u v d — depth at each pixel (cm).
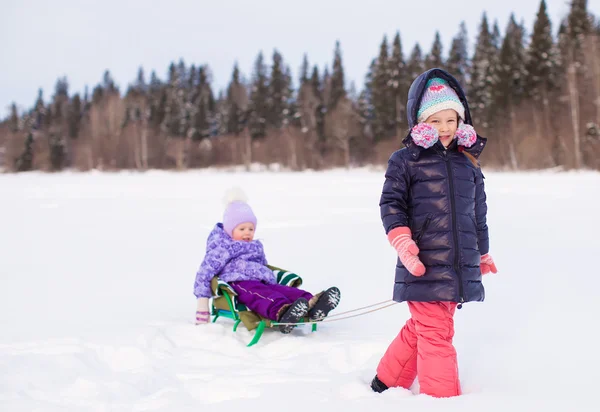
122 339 312
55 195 1677
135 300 438
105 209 1209
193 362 287
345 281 489
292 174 4066
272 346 312
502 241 652
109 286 493
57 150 5800
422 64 5312
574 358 256
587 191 1438
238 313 348
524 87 4212
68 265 595
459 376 245
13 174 5238
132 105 6506
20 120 7244
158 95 7069
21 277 532
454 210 242
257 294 344
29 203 1378
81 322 361
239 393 233
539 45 4162
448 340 232
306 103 5641
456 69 5316
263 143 5247
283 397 221
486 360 262
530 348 275
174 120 5916
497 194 1385
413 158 250
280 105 5862
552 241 636
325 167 5047
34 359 278
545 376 234
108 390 244
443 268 235
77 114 6769
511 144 3753
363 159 5144
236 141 5347
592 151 3328
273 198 1420
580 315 334
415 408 198
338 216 1004
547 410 192
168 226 916
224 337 329
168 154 5322
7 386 246
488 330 314
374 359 279
